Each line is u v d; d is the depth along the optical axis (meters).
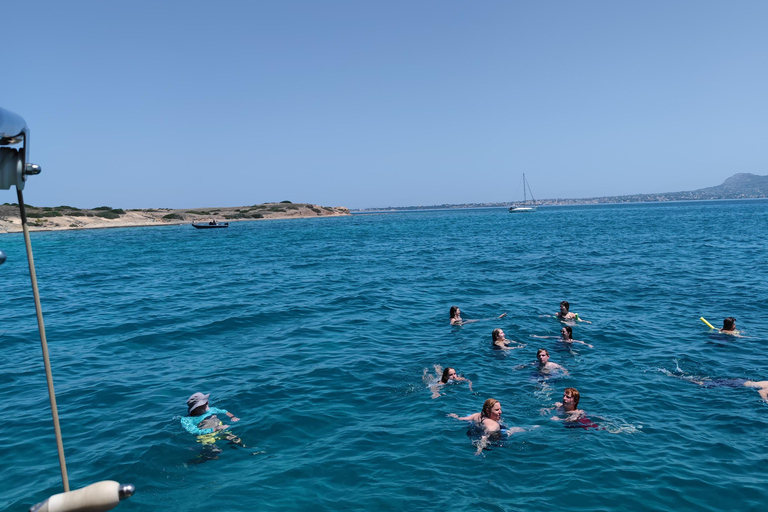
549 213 167.25
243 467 7.42
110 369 11.90
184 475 7.22
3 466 7.52
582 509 6.32
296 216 177.75
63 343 14.27
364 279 25.88
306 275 28.00
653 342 13.41
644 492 6.65
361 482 6.98
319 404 9.66
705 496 6.53
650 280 22.92
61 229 97.88
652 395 9.90
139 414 9.26
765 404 9.33
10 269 34.22
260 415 9.16
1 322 17.17
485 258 33.94
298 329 15.49
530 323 15.83
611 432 8.39
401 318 16.88
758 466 7.21
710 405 9.36
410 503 6.49
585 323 15.61
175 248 51.19
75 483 7.01
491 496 6.62
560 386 10.52
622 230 59.66
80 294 22.97
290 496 6.67
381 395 10.12
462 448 7.93
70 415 9.27
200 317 17.31
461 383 10.77
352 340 14.17
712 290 20.14
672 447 7.84
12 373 11.70
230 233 80.69
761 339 13.41
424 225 96.50
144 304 20.02
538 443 8.08
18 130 1.83
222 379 11.03
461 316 17.09
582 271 26.36
